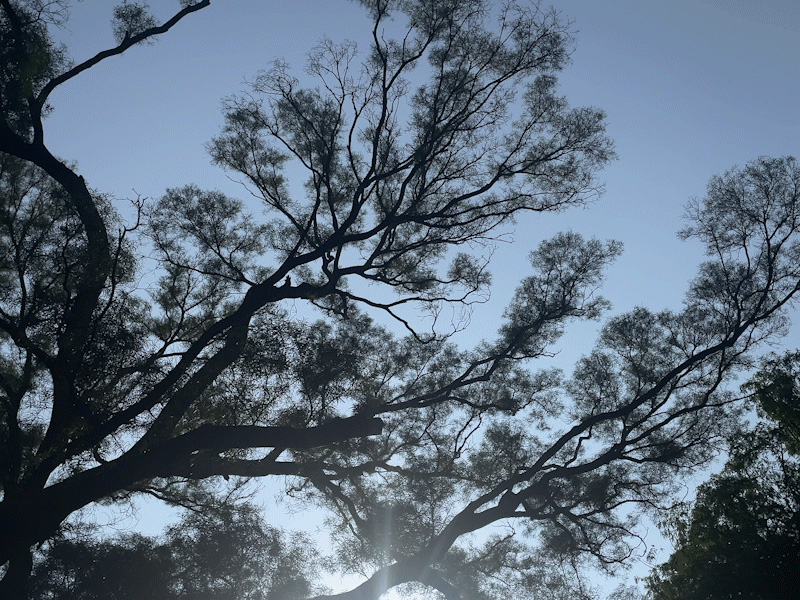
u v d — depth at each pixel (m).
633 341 18.92
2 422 14.57
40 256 15.36
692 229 18.73
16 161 16.89
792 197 18.03
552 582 18.03
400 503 17.50
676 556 16.58
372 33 16.34
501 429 18.44
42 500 12.90
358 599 16.25
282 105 16.95
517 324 17.94
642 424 18.58
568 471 17.42
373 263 17.91
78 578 14.77
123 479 13.33
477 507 17.11
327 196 17.36
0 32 14.80
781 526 15.81
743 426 17.92
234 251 17.91
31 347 13.95
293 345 14.89
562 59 16.44
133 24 16.86
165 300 16.70
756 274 18.19
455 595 17.42
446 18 16.33
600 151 16.62
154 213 16.92
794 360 17.61
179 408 14.07
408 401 16.19
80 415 13.59
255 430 13.77
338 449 16.39
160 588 14.95
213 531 15.78
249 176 17.59
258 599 15.64
